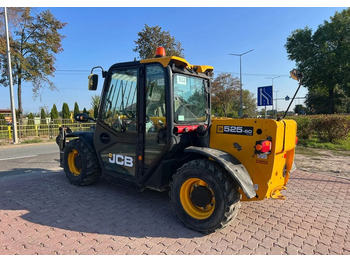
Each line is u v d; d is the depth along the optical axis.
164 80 3.32
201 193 3.07
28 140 14.34
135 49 16.42
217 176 2.91
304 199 4.29
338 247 2.82
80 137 4.68
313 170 6.40
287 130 3.32
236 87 34.06
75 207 3.74
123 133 3.85
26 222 3.24
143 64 3.51
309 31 31.14
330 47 30.19
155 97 3.45
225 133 3.30
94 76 4.09
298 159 7.79
